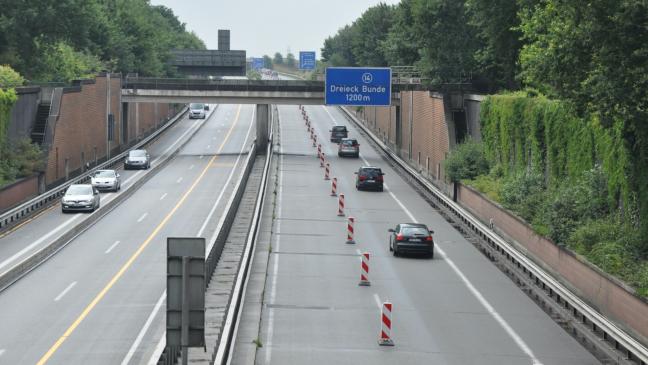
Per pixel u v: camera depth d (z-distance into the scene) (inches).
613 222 3026.6
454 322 2556.6
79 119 6161.4
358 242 3882.9
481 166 4953.3
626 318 2436.0
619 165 2989.7
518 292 2994.6
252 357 2114.9
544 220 3351.4
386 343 2283.5
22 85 5649.6
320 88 7504.9
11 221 4195.4
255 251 3553.2
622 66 2427.4
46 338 2240.4
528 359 2194.9
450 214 4618.6
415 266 3393.2
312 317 2564.0
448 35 5777.6
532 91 4409.5
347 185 5846.5
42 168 5036.9
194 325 1368.1
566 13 2554.1
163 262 3272.6
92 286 2866.6
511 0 4982.8
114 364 2017.7
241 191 4825.3
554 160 3725.4
